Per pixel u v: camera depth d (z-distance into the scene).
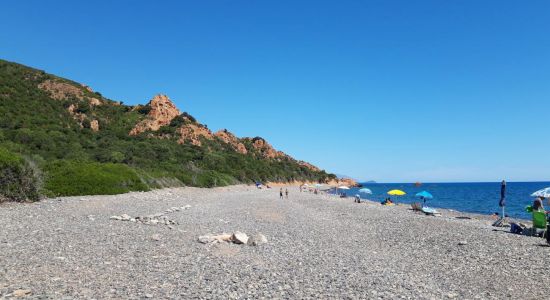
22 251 12.07
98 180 37.56
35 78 88.62
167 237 16.14
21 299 8.03
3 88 74.81
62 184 34.56
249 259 13.50
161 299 8.76
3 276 9.52
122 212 24.08
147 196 37.78
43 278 9.61
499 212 48.03
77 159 54.38
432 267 13.79
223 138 134.38
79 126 78.56
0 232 14.70
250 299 9.16
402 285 11.07
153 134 98.31
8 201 23.39
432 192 116.75
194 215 26.08
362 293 10.09
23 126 62.44
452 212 44.47
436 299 9.95
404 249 17.23
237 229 20.89
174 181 59.75
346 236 20.69
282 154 168.75
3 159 24.25
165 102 117.56
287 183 129.00
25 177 25.14
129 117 100.88
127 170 45.16
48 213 20.59
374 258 15.05
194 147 102.31
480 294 10.60
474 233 21.77
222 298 9.08
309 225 24.84
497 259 14.99
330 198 63.44
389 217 31.41
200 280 10.47
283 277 11.31
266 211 33.06
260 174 112.06
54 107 79.38
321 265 13.24
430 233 21.67
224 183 78.75
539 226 20.69
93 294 8.76
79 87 98.50
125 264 11.59
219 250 14.58
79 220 18.95
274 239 18.23
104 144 71.75
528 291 10.93
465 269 13.48
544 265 13.98
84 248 13.09
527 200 73.12
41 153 52.97
